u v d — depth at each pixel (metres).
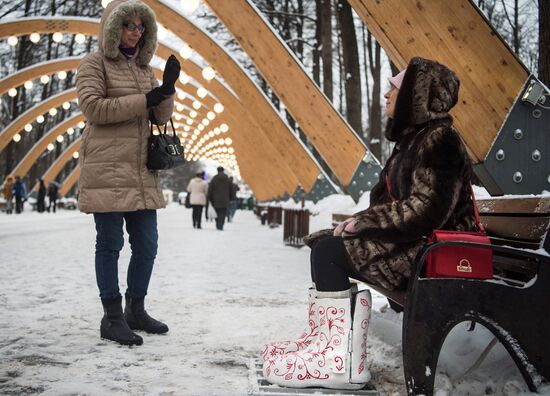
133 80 3.70
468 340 2.85
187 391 2.54
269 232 17.62
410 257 2.40
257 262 8.68
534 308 2.25
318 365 2.55
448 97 2.52
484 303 2.25
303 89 10.77
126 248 10.70
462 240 2.31
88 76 3.49
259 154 26.73
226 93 24.36
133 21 3.58
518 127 4.55
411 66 2.52
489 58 4.64
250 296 5.39
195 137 53.16
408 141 2.55
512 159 4.56
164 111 3.71
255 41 10.77
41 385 2.58
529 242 2.64
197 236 14.77
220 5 10.68
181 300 5.07
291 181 23.20
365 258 2.41
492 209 3.15
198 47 16.55
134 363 2.99
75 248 10.40
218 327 3.96
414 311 2.24
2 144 30.73
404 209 2.30
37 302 4.78
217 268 7.75
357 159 10.67
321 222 13.38
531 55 15.02
